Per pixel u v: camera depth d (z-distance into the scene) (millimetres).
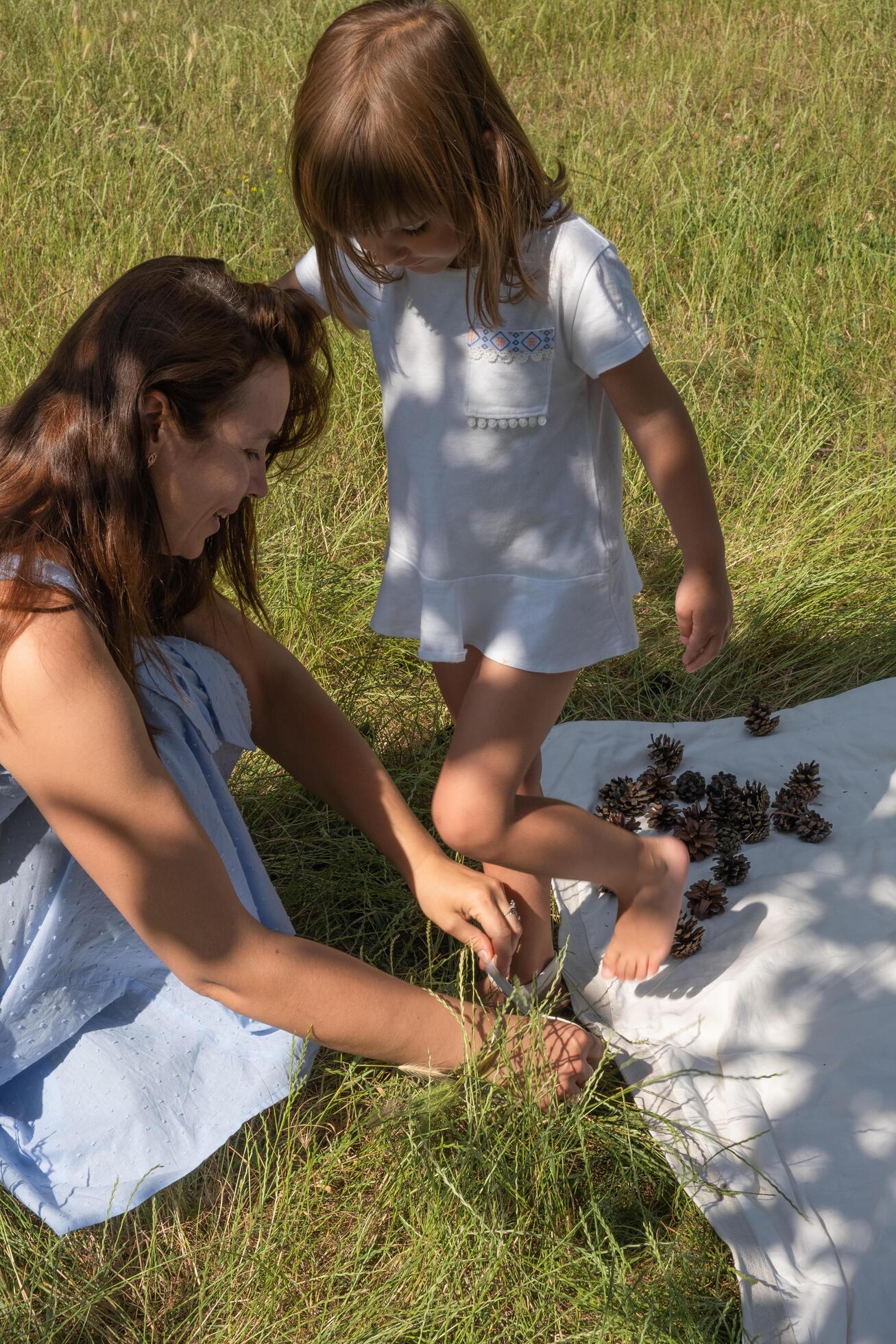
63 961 1750
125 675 1576
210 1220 1842
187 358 1480
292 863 2453
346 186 1746
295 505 3529
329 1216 1837
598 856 2074
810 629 3154
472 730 2010
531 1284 1695
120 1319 1713
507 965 1990
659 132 5863
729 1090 1942
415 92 1688
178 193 5184
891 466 3641
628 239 4844
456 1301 1685
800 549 3381
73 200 5016
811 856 2436
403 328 1945
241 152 5785
